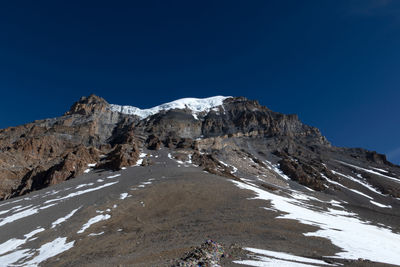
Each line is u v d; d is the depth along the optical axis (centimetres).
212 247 2295
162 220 4534
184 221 4359
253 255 2358
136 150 12031
